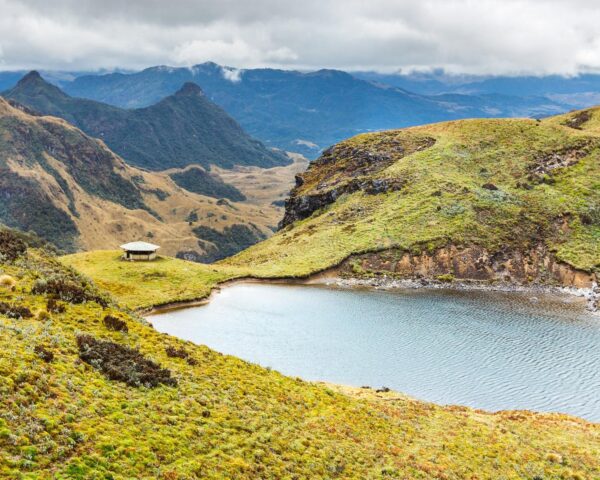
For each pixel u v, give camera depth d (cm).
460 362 6544
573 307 9619
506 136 16988
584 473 3322
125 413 2392
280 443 2703
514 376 6116
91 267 10956
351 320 8456
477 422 4122
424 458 3108
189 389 2914
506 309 9394
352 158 19088
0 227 4591
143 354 3144
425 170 15700
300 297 10150
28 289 3425
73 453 1964
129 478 1967
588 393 5688
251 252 15212
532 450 3597
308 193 17950
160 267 11138
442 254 12081
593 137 15825
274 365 6278
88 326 3234
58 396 2266
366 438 3188
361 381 5875
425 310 9231
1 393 2086
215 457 2339
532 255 11956
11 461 1775
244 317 8538
